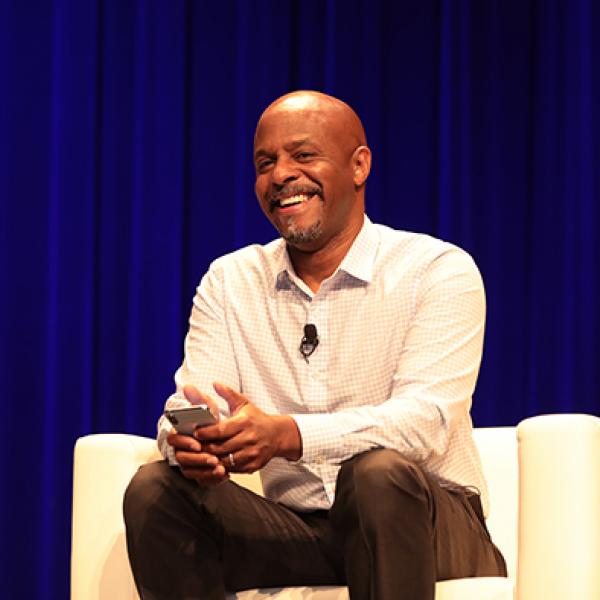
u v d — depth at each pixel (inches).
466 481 307.7
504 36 532.4
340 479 267.7
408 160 527.5
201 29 514.9
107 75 505.0
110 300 506.3
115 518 313.0
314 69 525.0
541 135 531.5
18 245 494.0
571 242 528.4
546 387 527.5
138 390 502.9
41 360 495.2
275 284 324.5
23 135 494.9
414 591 256.2
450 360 301.1
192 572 279.0
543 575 281.1
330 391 314.3
